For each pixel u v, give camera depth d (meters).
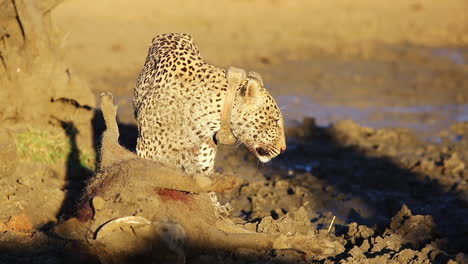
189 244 7.18
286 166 13.51
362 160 14.01
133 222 6.81
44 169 10.48
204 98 8.78
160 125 8.88
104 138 8.29
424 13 39.25
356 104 19.58
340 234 9.56
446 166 13.54
